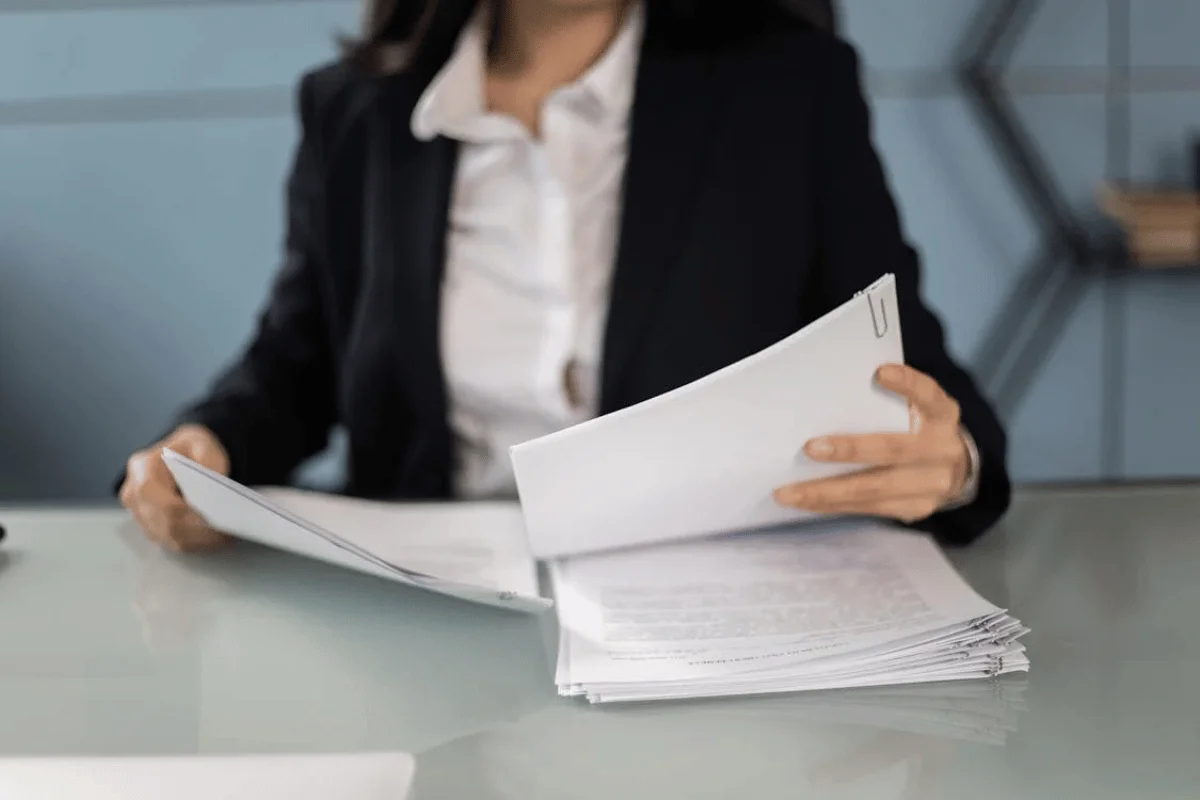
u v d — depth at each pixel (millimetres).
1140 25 2676
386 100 1409
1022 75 2705
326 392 1461
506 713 658
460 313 1350
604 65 1355
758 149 1340
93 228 2777
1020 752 594
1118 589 821
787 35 1402
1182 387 2781
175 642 776
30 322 2814
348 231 1424
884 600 762
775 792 562
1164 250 2551
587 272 1351
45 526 1044
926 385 837
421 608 822
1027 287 2738
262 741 633
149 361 2828
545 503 809
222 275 2791
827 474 863
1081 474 2811
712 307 1307
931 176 2723
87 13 2697
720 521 868
